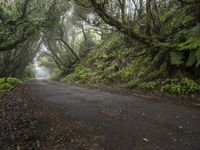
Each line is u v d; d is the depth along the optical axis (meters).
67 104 9.42
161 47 12.48
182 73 10.98
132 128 5.70
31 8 18.66
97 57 27.17
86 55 37.31
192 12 12.63
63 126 6.12
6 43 19.88
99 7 13.80
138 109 7.76
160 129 5.52
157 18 14.38
